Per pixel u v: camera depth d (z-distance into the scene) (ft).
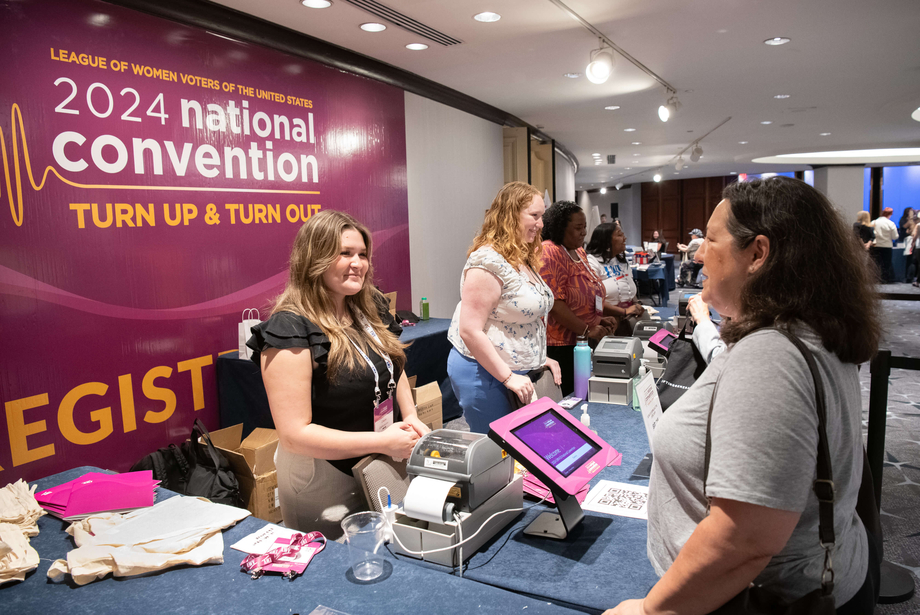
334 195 13.08
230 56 10.55
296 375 4.78
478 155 19.52
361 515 3.80
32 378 7.90
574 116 22.17
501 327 6.97
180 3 9.51
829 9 11.53
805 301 2.50
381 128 14.52
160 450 8.78
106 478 5.32
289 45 11.66
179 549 3.96
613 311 12.21
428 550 4.03
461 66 14.84
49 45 7.95
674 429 2.83
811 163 41.86
